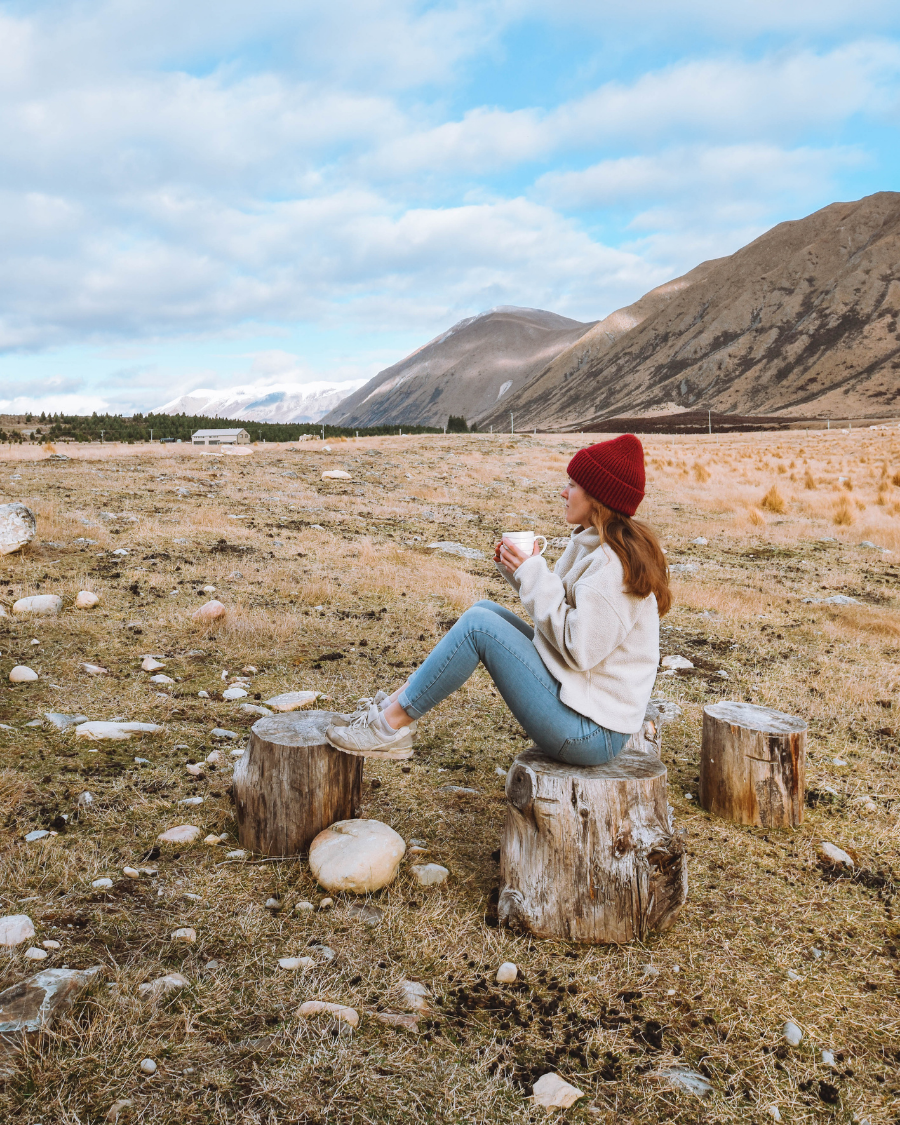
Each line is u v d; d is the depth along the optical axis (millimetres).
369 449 27578
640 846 2871
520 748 4906
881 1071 2346
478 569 10500
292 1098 2012
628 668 2816
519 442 33625
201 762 4250
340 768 3381
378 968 2619
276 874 3162
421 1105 2043
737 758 4105
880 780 4789
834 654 7656
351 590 8602
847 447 36906
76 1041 2123
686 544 13562
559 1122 2037
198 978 2463
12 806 3490
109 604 7094
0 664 5352
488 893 3197
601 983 2648
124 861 3154
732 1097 2189
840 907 3307
